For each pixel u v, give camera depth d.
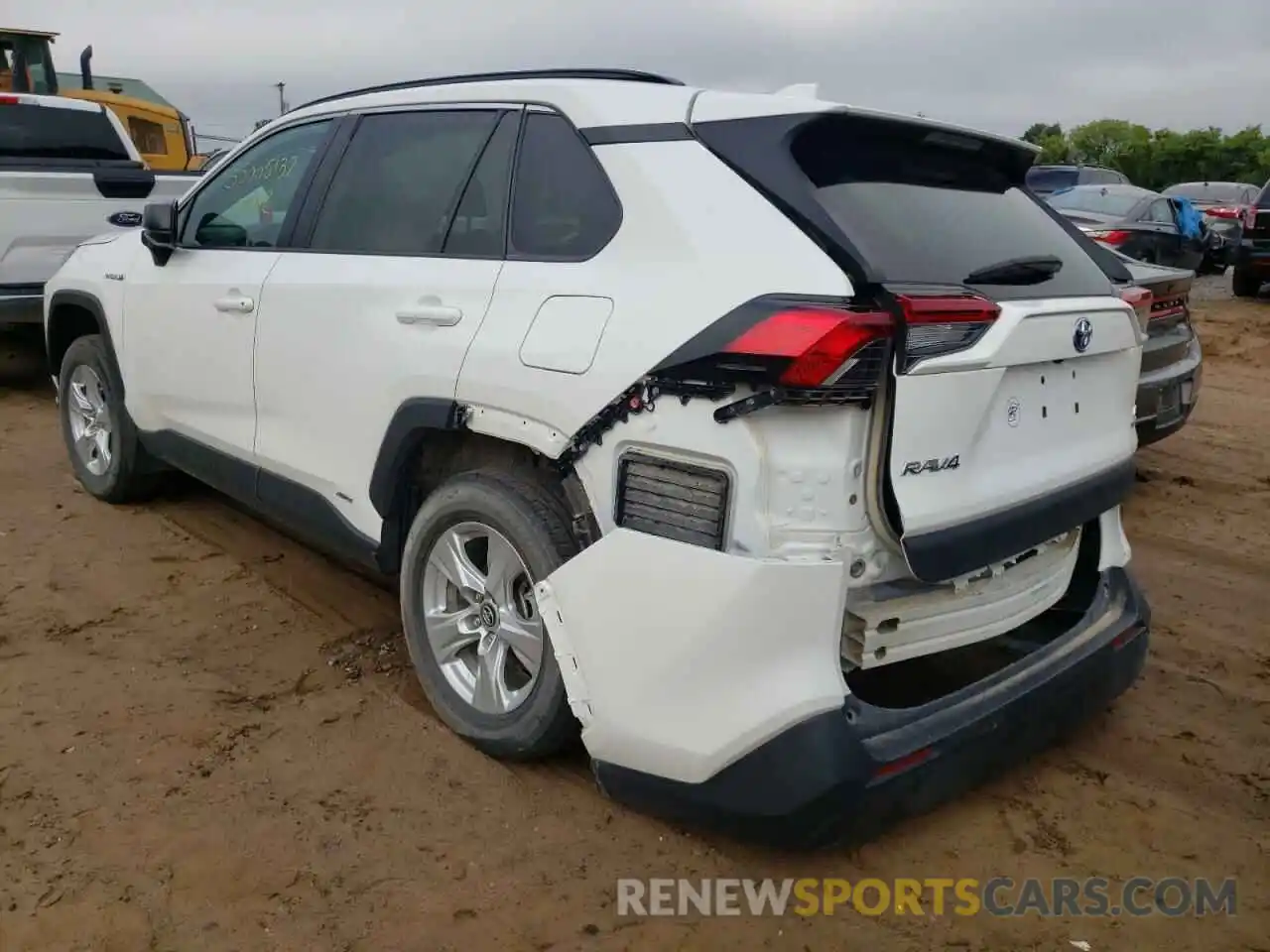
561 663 2.80
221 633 4.01
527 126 3.21
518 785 3.09
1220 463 6.95
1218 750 3.47
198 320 4.24
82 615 4.11
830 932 2.61
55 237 7.39
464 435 3.30
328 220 3.79
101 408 5.32
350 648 3.93
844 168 2.78
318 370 3.64
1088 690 3.12
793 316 2.38
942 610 2.76
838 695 2.49
